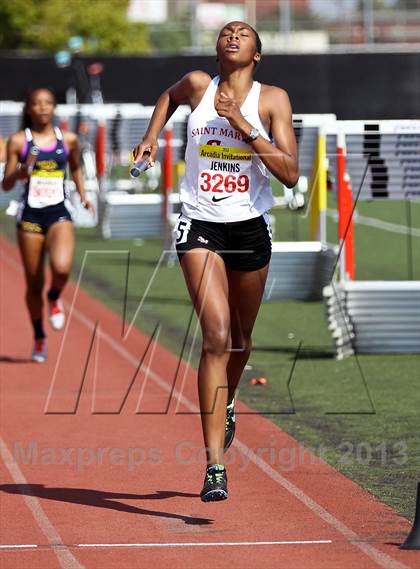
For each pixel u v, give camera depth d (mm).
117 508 13414
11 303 30609
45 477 14828
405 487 14250
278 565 11266
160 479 14711
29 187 22453
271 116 12820
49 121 22297
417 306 23359
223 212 12859
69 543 12094
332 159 25438
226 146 12766
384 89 70750
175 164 43344
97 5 101562
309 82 70938
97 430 17406
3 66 76062
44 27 100875
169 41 102312
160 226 44188
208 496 12305
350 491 14094
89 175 51219
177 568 11219
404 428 17406
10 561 11492
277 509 13336
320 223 24062
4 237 45344
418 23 90250
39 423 17859
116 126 46125
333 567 11180
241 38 12758
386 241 43594
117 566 11297
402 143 25188
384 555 11547
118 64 75688
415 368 22094
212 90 12883
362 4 89000
